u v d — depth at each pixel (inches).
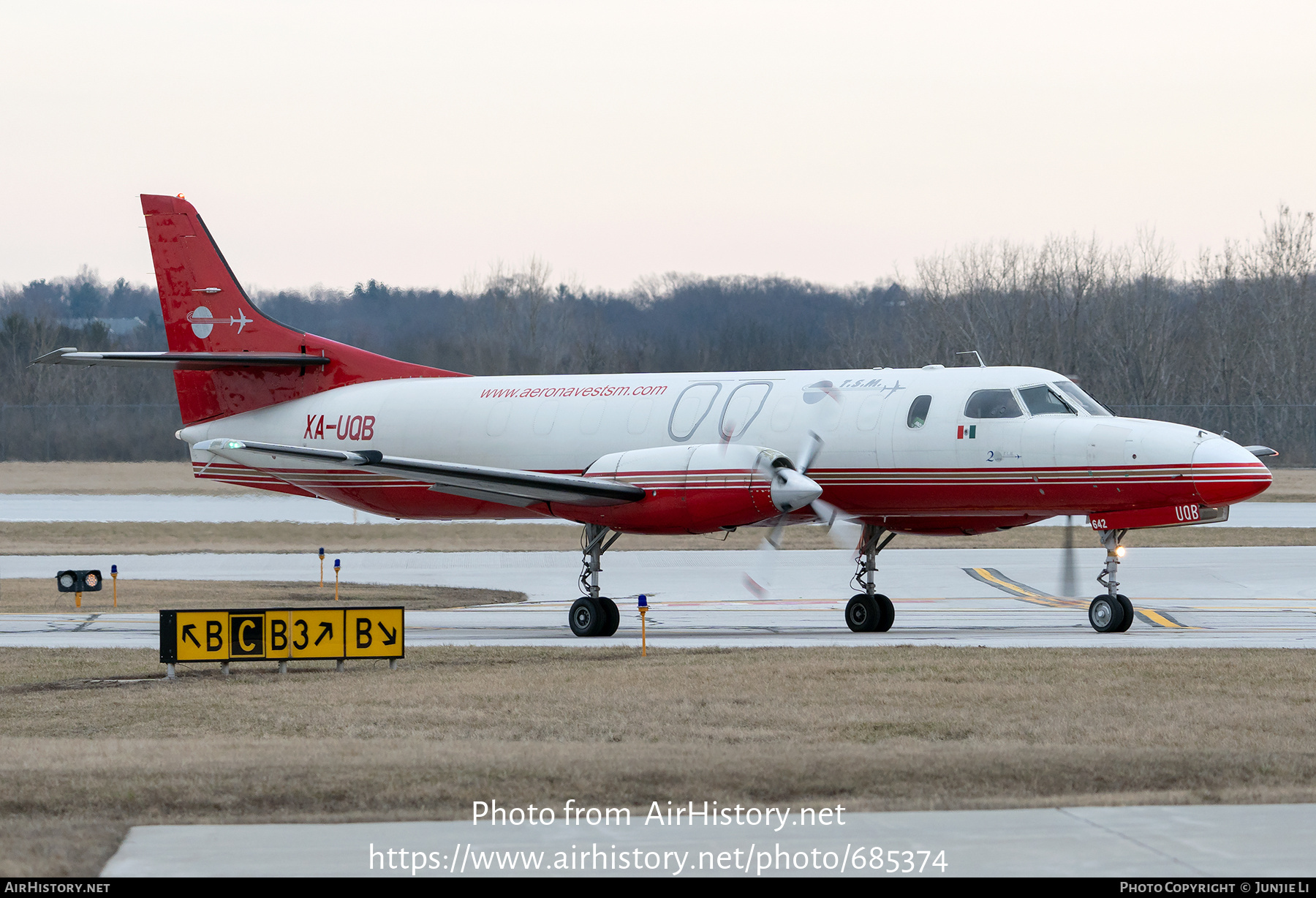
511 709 2074.3
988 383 3211.1
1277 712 1964.8
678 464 3090.6
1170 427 3065.9
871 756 1628.9
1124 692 2158.0
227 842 1229.7
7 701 2182.6
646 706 2080.5
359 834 1259.8
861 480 3248.0
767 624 3452.3
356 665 2581.2
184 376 4148.6
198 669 2544.3
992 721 1921.8
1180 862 1152.2
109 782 1477.6
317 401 3973.9
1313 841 1214.3
